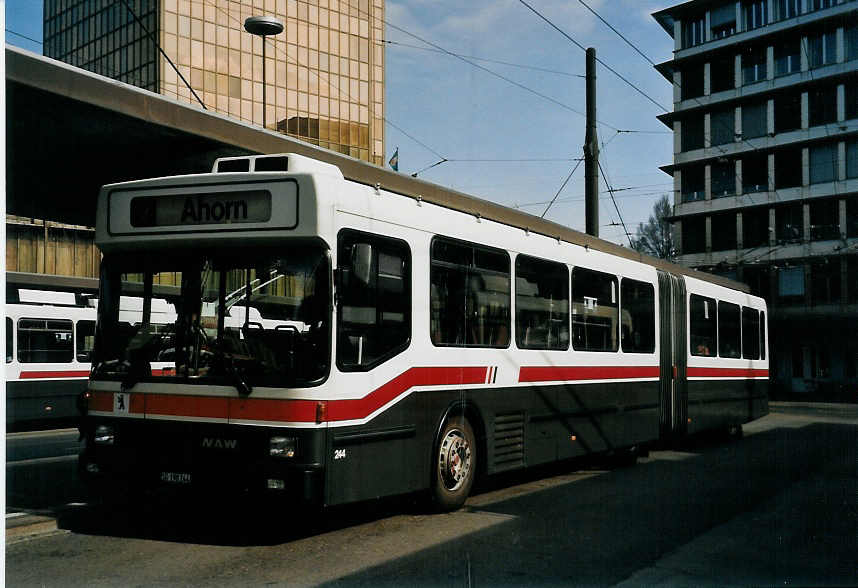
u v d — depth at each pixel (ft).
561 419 35.42
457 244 29.09
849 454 50.01
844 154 170.40
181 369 23.44
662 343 46.44
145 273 24.50
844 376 169.89
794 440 60.18
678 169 193.77
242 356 22.84
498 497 32.22
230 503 28.89
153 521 26.25
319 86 215.72
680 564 21.84
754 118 182.91
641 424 43.27
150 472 23.47
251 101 204.13
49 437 58.54
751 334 62.75
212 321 23.41
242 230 23.26
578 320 37.47
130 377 23.91
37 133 36.01
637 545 23.95
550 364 34.76
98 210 25.08
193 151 39.55
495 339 31.12
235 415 22.54
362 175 31.65
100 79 32.50
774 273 178.29
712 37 189.88
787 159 177.78
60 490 31.32
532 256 33.94
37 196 47.67
